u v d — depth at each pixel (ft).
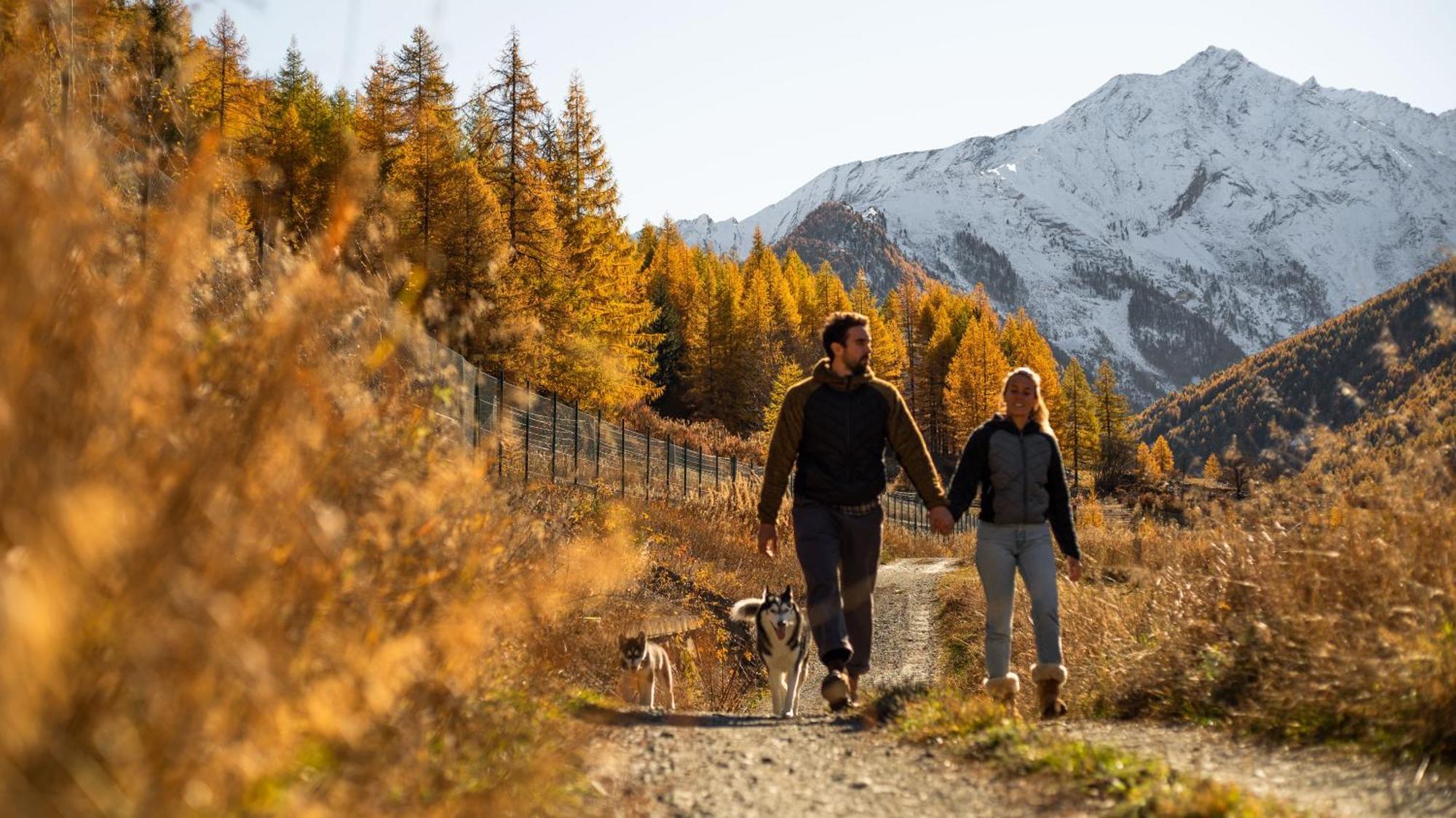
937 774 12.61
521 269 97.25
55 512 4.51
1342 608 16.83
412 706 9.13
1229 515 23.17
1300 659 16.30
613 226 137.28
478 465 12.37
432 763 9.14
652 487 73.92
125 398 5.97
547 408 68.59
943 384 341.00
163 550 5.24
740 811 10.87
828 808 11.08
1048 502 19.85
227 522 5.78
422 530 9.95
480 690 11.96
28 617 4.23
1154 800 10.55
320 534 6.82
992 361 295.48
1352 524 17.83
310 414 7.55
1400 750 12.92
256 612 5.95
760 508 19.98
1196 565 24.09
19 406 5.21
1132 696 19.24
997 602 19.62
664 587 42.27
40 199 5.90
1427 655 13.56
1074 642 26.16
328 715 6.17
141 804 5.04
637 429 130.62
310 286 7.70
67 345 5.93
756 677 42.04
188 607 4.94
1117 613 25.22
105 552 4.65
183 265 7.35
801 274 359.66
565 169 132.77
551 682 15.85
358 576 8.68
